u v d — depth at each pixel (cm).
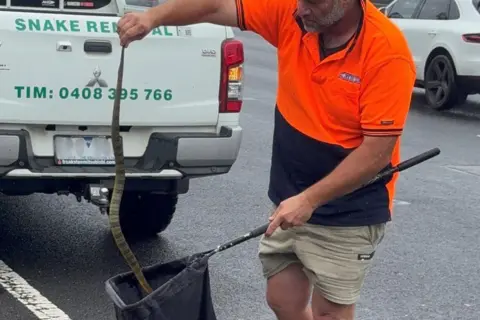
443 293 623
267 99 1434
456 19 1450
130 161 610
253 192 865
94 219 754
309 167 388
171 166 613
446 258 699
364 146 367
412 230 771
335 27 364
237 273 639
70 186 607
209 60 617
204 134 620
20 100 580
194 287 368
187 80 614
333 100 371
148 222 705
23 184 596
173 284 361
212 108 622
